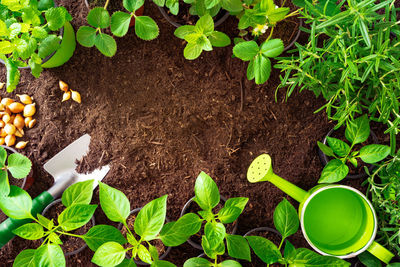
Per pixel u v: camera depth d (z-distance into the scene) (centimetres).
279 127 136
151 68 138
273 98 135
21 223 121
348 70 91
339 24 98
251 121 136
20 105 140
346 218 112
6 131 139
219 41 110
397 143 131
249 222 135
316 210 114
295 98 135
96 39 114
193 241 128
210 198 99
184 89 138
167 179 138
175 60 137
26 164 109
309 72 108
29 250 102
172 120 138
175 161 138
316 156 135
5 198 102
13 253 138
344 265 94
